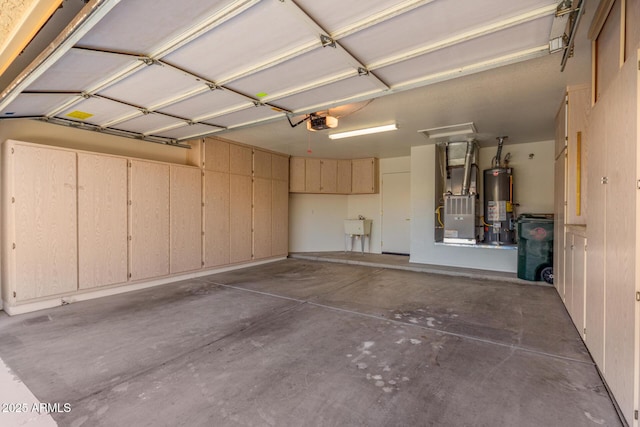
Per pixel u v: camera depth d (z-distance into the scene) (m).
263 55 2.39
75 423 1.77
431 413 1.85
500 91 3.46
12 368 2.39
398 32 2.10
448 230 5.68
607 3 2.11
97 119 3.99
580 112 3.37
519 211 6.02
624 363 1.74
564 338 2.88
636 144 1.61
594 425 1.73
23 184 3.60
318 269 6.27
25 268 3.62
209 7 1.82
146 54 2.37
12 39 2.51
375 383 2.17
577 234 2.96
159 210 4.93
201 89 3.04
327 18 1.95
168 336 2.99
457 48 2.29
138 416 1.83
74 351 2.67
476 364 2.43
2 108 3.11
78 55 2.29
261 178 6.81
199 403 1.95
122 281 4.47
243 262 6.43
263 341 2.87
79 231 4.04
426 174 6.33
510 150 6.12
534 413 1.84
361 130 5.05
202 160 5.59
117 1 1.66
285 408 1.90
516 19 1.95
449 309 3.74
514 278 5.05
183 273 5.31
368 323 3.31
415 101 3.77
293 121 4.67
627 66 1.71
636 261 1.61
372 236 8.18
